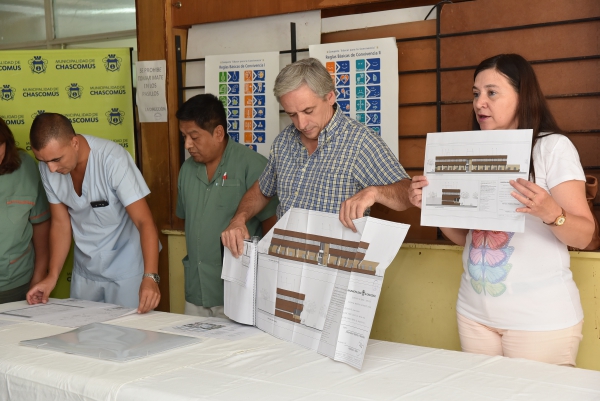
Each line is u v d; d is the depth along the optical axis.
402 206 1.81
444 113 2.55
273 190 2.23
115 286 2.60
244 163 2.62
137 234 2.64
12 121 3.27
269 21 2.98
